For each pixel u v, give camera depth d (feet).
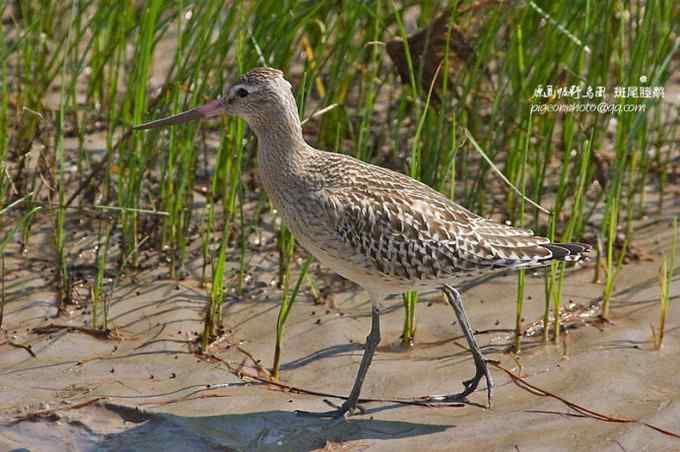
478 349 33.50
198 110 34.94
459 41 42.73
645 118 43.42
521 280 35.63
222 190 45.14
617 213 41.09
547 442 30.83
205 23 41.06
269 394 33.96
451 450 30.73
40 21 48.24
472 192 44.19
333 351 36.65
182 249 41.52
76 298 39.60
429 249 32.37
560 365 35.29
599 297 39.50
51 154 46.85
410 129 50.03
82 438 31.94
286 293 34.78
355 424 32.27
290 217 33.81
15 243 42.80
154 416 32.65
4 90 42.70
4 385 34.40
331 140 48.85
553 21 41.37
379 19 42.73
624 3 44.88
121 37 44.65
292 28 42.27
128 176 43.19
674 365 34.94
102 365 35.70
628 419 31.86
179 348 36.78
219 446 31.37
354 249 32.53
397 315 39.04
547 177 48.06
